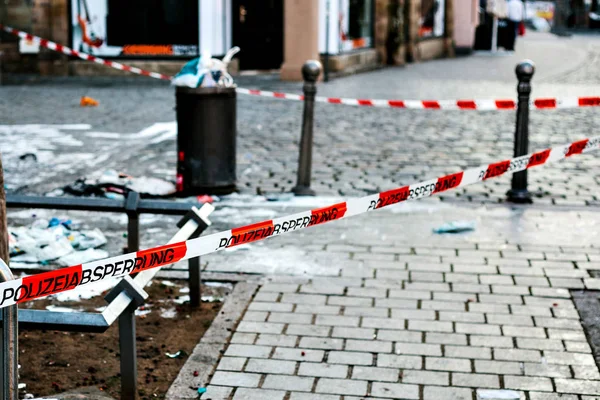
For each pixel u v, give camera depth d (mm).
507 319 6023
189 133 9227
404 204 9086
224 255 7422
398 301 6363
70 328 4129
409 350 5543
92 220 8570
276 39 23609
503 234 7992
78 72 22578
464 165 11211
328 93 18812
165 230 8266
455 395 4957
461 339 5699
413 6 27484
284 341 5684
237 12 23188
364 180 10273
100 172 10336
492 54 32375
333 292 6539
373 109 16438
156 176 10391
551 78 22500
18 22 22453
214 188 9375
